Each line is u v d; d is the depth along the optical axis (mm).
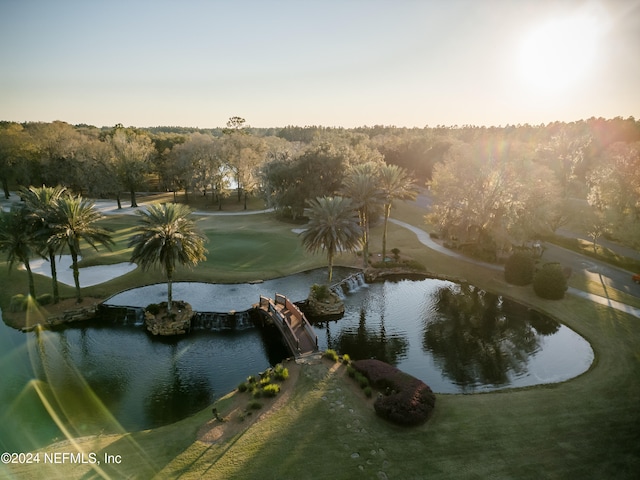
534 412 24969
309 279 50844
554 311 41656
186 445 21391
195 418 24125
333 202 46000
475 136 159750
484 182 54906
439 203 63625
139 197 106875
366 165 59938
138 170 90688
